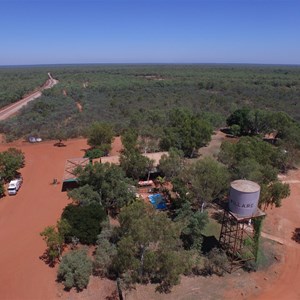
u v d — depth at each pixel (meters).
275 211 38.56
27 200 41.09
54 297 24.86
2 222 35.75
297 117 87.75
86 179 37.34
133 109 92.50
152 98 114.94
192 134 57.22
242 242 30.03
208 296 24.61
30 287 25.91
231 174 37.69
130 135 54.56
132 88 138.88
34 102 99.31
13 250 30.67
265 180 39.00
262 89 137.88
